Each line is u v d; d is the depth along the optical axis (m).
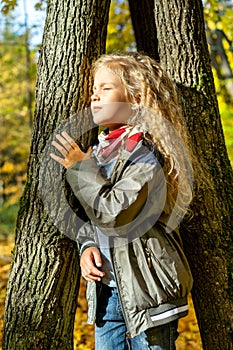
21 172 15.41
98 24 2.59
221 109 7.00
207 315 2.69
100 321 2.26
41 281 2.51
